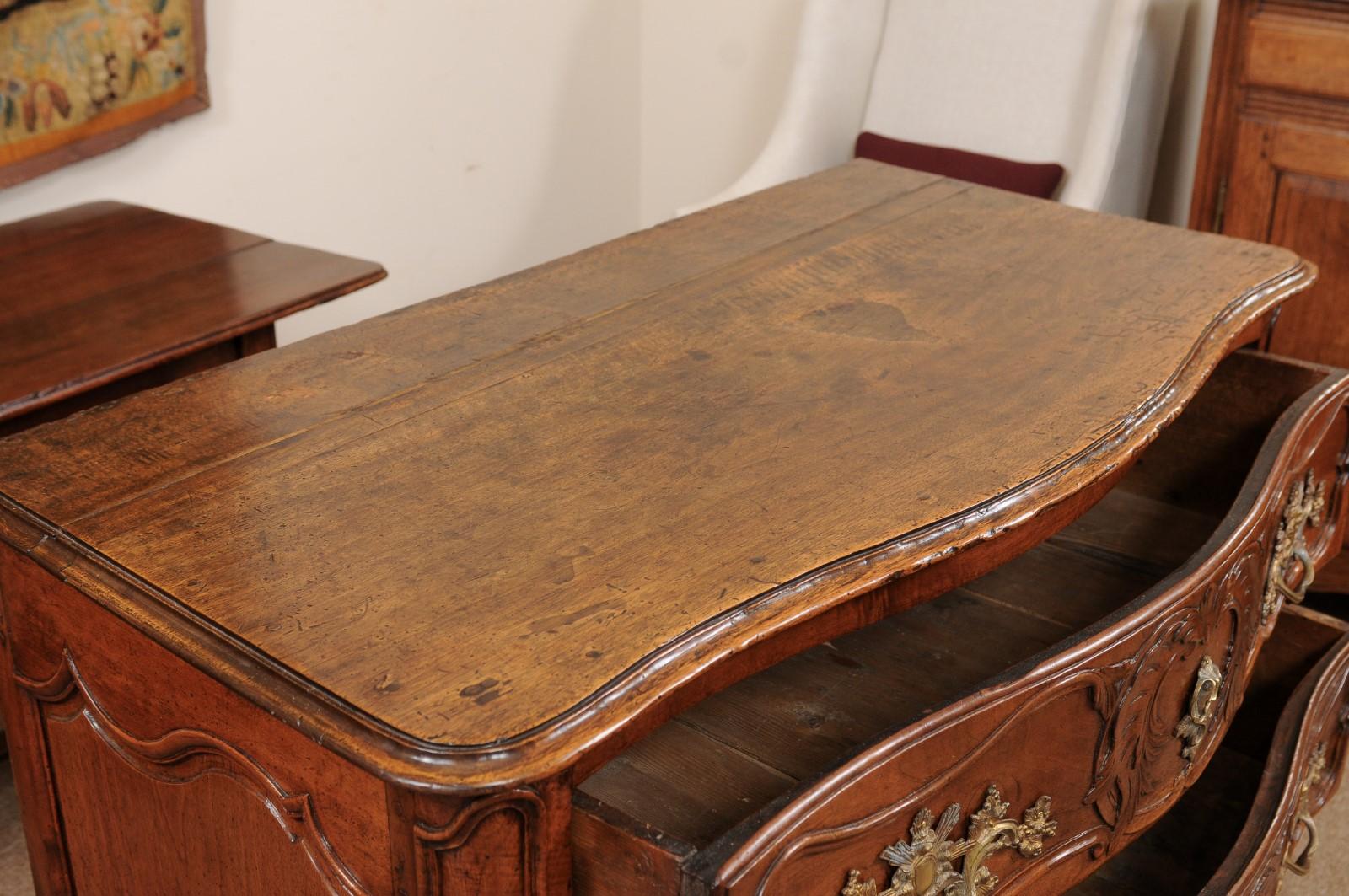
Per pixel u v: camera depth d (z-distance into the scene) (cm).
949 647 159
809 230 192
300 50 281
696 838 123
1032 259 182
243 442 129
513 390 141
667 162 381
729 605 104
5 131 229
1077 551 183
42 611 121
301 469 124
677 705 101
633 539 114
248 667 98
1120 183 274
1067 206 205
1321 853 192
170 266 204
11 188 237
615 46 360
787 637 110
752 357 150
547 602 105
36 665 126
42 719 131
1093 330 159
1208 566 130
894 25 295
